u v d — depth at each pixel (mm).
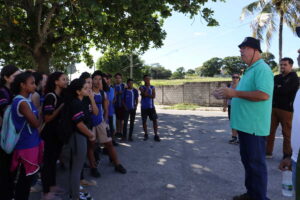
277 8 15320
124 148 6484
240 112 3227
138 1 7043
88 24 8609
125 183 4215
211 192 3836
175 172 4723
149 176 4523
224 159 5484
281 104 5148
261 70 3086
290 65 5109
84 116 3527
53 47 9641
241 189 3936
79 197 3502
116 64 24797
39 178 4328
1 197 3061
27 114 2869
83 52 12273
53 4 7547
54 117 3609
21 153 2955
